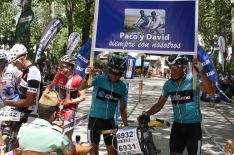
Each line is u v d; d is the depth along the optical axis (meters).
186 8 5.24
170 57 5.27
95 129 5.70
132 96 21.17
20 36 13.50
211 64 5.47
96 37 5.50
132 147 4.84
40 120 3.99
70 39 14.75
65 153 3.94
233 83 20.00
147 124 4.90
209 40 48.34
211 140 9.40
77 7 28.98
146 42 5.38
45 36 10.77
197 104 5.30
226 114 14.64
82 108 14.41
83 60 6.60
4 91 5.52
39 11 47.59
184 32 5.25
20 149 3.88
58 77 6.46
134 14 5.38
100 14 5.48
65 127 5.99
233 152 4.70
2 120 5.29
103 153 7.62
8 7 49.66
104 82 5.68
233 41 27.05
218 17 37.59
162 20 5.31
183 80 5.31
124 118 5.79
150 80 46.00
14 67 5.49
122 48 5.45
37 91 5.35
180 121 5.36
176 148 5.41
